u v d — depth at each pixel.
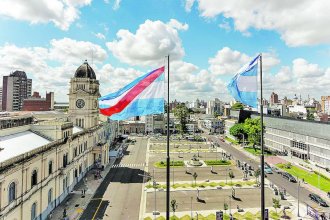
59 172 62.91
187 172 91.38
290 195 69.69
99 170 94.38
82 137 84.50
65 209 56.06
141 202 64.25
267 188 75.00
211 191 72.06
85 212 58.12
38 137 62.62
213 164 103.38
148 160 112.75
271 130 135.75
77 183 78.69
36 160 51.06
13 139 55.00
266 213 51.97
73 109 94.00
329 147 94.50
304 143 109.56
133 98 27.28
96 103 101.94
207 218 55.25
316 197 65.50
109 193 70.50
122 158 116.38
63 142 65.38
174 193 70.56
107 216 56.16
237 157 119.25
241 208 60.41
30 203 48.47
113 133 157.50
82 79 94.06
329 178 83.94
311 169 95.81
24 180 46.22
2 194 39.53
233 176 83.50
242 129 151.50
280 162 107.69
